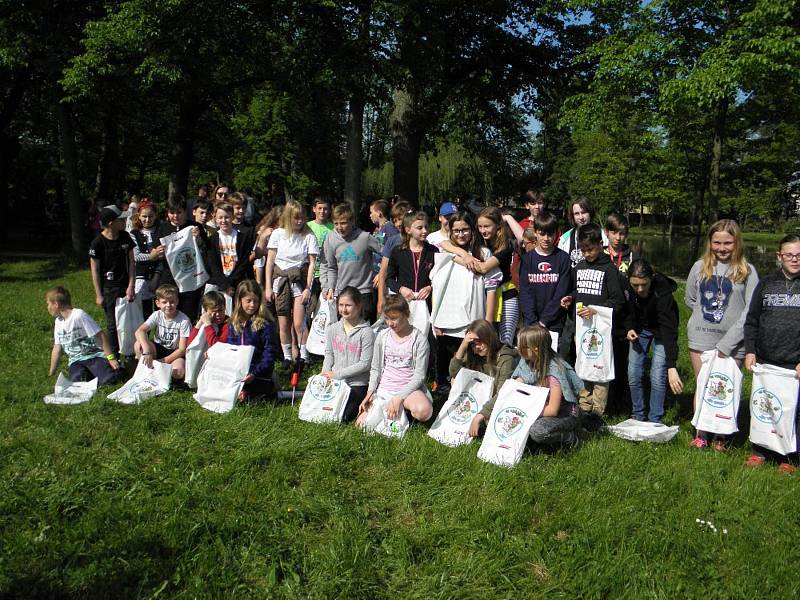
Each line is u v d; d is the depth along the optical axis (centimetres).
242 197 755
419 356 545
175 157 2128
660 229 5247
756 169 2017
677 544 371
